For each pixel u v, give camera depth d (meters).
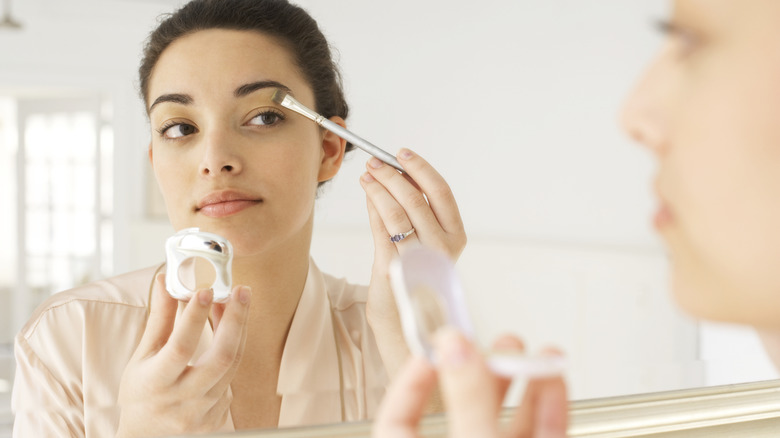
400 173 0.60
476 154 1.31
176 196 0.55
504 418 0.44
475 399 0.21
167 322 0.48
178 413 0.47
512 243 1.15
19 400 0.51
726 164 0.24
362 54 1.23
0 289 3.41
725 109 0.24
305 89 0.59
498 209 1.31
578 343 0.97
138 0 2.30
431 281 0.24
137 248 2.19
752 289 0.25
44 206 3.00
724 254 0.25
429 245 0.57
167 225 2.11
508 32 1.36
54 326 0.54
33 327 0.54
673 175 0.26
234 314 0.47
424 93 1.29
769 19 0.24
